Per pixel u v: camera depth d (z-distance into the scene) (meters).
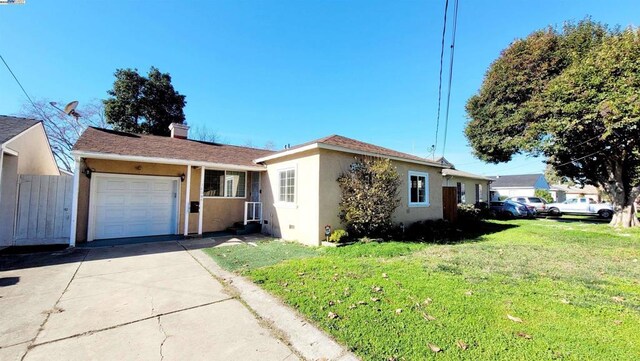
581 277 4.85
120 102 20.77
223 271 5.34
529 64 15.67
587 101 11.40
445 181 18.39
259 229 11.00
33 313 3.39
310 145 8.12
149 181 9.57
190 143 12.20
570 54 14.26
